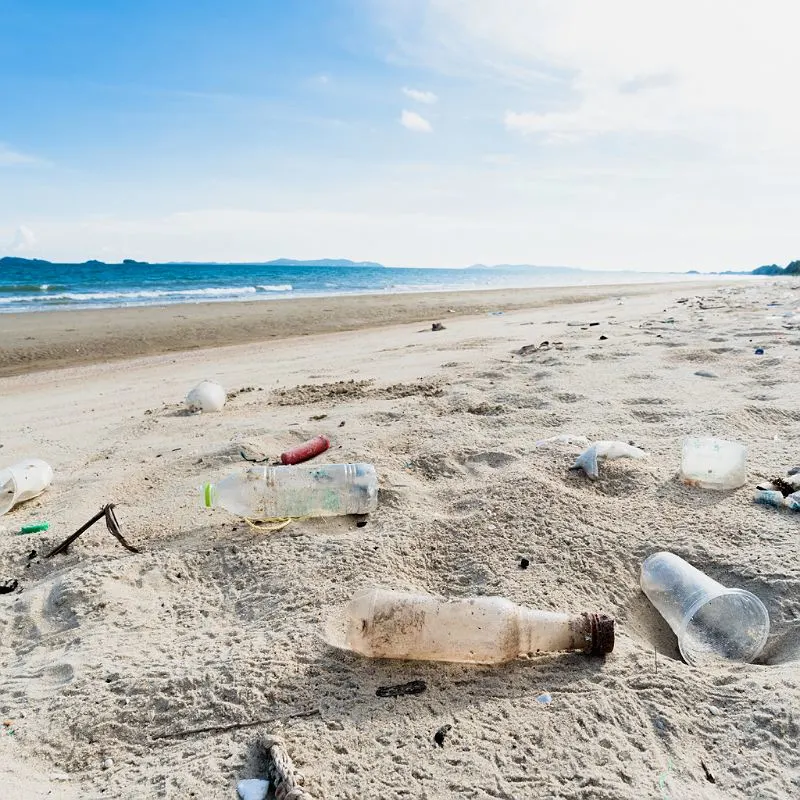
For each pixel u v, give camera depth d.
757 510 2.88
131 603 2.44
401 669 1.96
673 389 5.05
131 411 5.73
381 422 4.43
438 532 2.77
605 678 1.91
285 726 1.74
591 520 2.85
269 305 19.44
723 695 1.83
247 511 3.03
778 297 15.09
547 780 1.56
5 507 3.35
